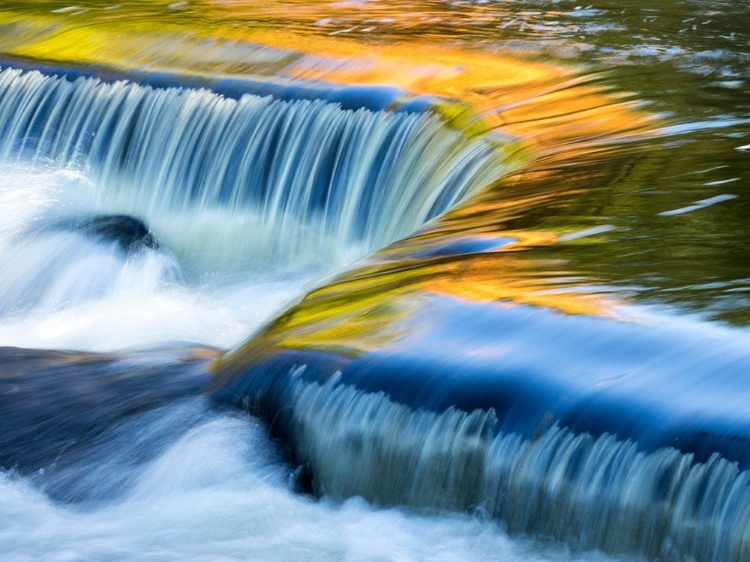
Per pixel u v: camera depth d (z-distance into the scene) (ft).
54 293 41.22
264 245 43.55
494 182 33.53
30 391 26.30
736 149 34.76
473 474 21.30
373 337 23.58
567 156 34.94
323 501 22.82
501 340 22.61
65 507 23.45
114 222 44.50
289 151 44.09
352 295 25.99
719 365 20.90
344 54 48.96
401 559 21.04
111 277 41.45
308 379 23.16
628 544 19.90
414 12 58.08
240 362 25.30
